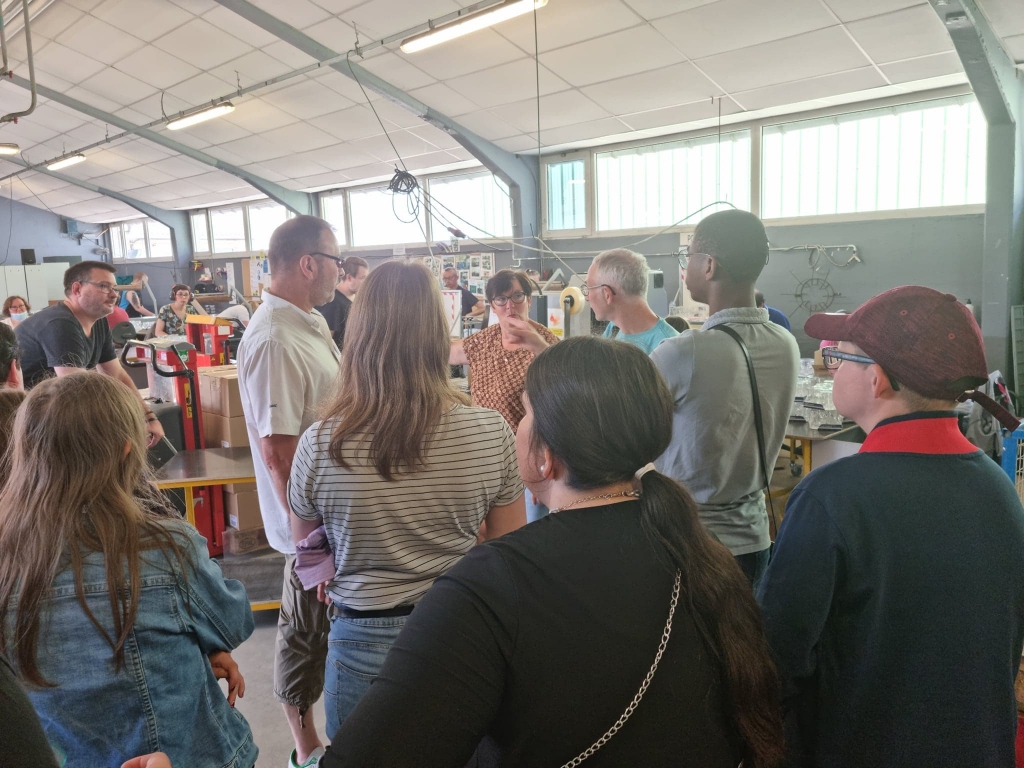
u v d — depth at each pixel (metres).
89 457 0.96
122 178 11.47
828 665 0.85
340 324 3.62
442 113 6.66
